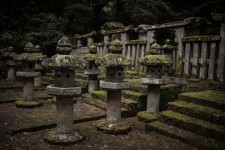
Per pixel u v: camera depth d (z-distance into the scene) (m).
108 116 5.48
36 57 6.95
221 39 6.63
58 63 4.36
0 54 12.32
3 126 5.32
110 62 5.02
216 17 6.62
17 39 13.55
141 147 4.56
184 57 7.81
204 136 4.77
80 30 16.45
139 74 8.98
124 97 7.28
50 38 14.39
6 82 10.57
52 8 17.78
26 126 5.28
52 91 4.49
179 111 5.63
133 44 9.70
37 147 4.40
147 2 13.63
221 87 6.50
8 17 14.63
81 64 4.60
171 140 4.91
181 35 7.78
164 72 8.40
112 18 16.06
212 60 6.95
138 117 6.33
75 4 15.58
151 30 8.92
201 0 15.09
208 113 5.04
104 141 4.81
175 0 15.98
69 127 4.71
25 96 7.29
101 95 7.71
